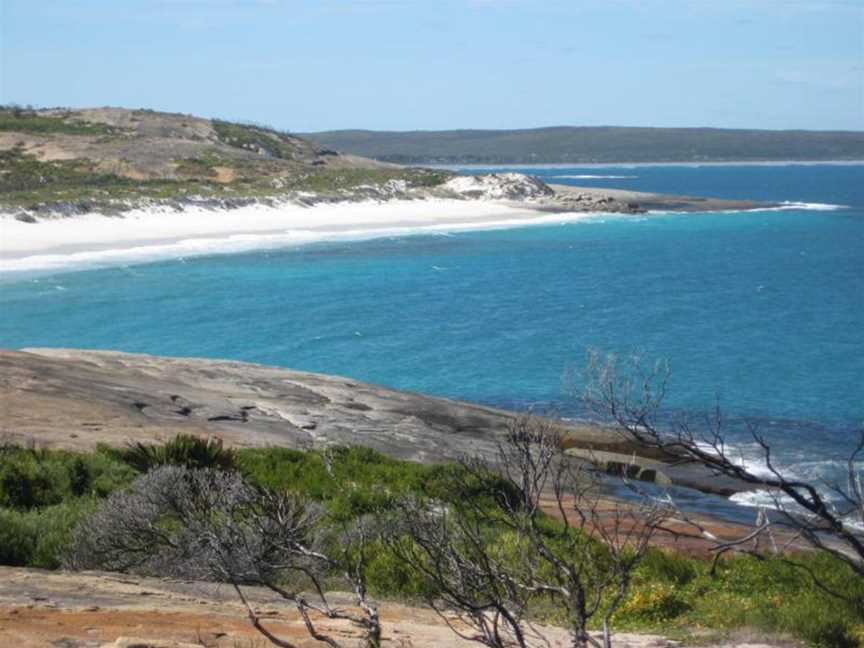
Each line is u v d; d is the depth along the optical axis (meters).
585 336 57.19
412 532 8.12
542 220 137.25
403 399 34.62
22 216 101.19
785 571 12.23
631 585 11.43
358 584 7.52
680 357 50.50
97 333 56.00
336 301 69.00
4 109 177.62
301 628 8.80
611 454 29.38
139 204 113.75
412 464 22.88
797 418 36.75
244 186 137.25
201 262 87.88
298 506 12.35
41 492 15.80
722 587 12.20
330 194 137.38
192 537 11.34
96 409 26.17
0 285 72.44
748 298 74.56
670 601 10.95
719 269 91.88
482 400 40.38
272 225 115.31
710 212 157.38
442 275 83.94
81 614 8.58
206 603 9.62
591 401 9.40
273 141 191.62
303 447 25.25
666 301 72.44
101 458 18.16
